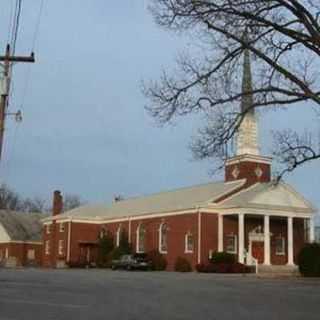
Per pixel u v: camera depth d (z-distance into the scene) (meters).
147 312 17.31
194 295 24.55
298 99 19.94
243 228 56.31
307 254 47.56
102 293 24.77
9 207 120.88
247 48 19.86
